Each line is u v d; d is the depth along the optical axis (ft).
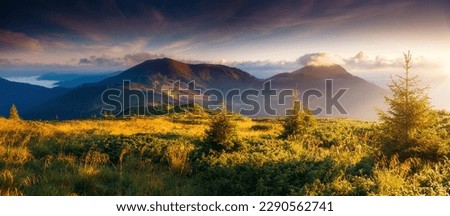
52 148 43.50
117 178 31.53
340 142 54.13
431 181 27.12
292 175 30.19
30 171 31.40
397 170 31.04
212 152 41.37
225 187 29.89
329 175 28.84
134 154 41.88
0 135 49.73
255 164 32.30
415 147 34.86
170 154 39.99
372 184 26.17
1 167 32.07
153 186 29.50
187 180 32.96
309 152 42.78
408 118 35.55
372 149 37.73
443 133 38.14
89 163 37.65
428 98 35.81
